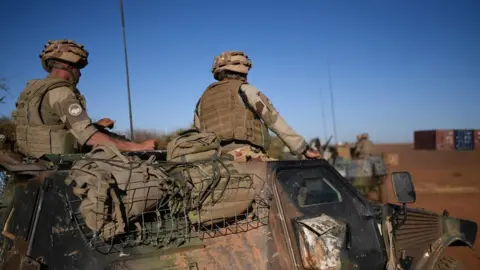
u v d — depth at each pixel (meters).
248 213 3.41
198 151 3.53
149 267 2.88
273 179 3.41
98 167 2.90
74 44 4.13
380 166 12.07
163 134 7.71
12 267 2.87
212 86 4.37
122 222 2.72
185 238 3.08
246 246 3.23
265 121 3.98
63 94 3.74
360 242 3.56
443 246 4.10
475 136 42.25
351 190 3.75
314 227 3.24
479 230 9.20
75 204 2.83
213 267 3.06
